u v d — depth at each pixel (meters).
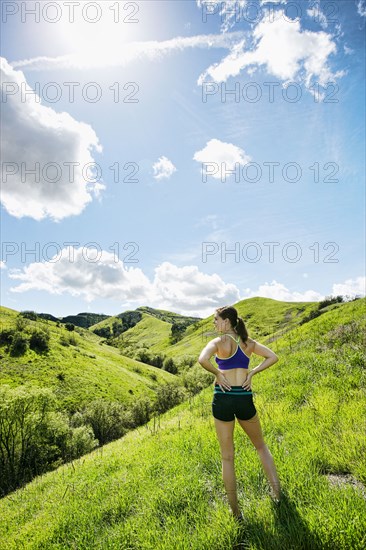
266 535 3.22
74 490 6.89
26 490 10.02
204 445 6.47
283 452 5.14
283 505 3.59
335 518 3.13
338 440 5.07
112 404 80.69
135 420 81.50
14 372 93.69
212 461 5.57
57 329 156.00
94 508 5.20
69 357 113.56
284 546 3.04
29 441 50.00
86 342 152.88
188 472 5.36
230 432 3.93
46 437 52.25
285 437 5.94
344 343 13.45
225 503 4.11
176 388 87.81
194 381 88.19
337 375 9.55
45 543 4.77
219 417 3.95
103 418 75.62
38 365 100.62
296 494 3.86
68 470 10.00
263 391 10.52
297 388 9.34
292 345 17.45
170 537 3.62
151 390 112.56
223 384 3.91
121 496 5.29
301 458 4.72
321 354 12.52
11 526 6.66
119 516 4.82
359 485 4.02
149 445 8.52
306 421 6.37
